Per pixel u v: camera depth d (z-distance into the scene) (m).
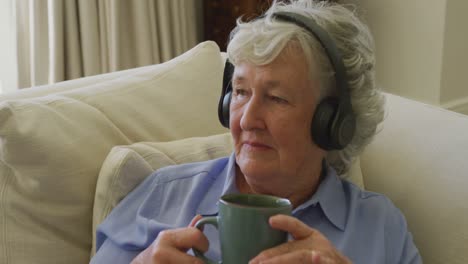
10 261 1.21
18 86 2.48
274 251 0.78
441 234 1.22
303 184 1.18
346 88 1.08
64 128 1.25
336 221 1.18
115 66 2.46
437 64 2.54
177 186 1.27
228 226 0.78
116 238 1.20
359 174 1.37
